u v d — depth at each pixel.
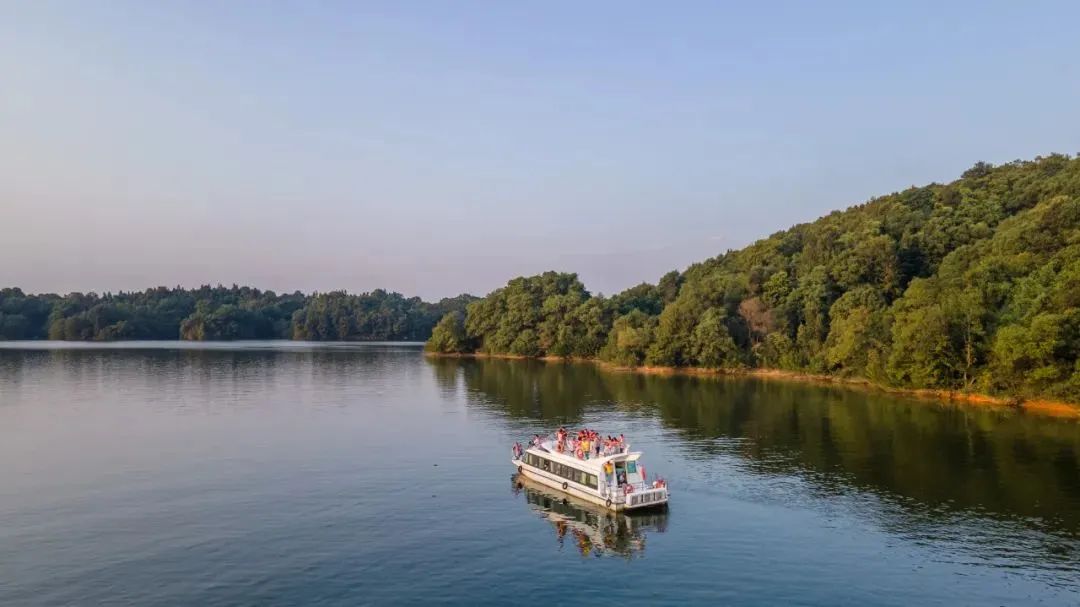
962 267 127.00
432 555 45.66
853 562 44.00
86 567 43.41
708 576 42.12
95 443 81.56
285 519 52.97
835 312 148.75
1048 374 94.44
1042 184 163.00
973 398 110.31
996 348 100.62
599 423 95.94
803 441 81.19
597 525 51.69
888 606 37.91
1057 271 105.69
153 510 55.09
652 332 183.50
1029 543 46.69
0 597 39.12
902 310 125.19
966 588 40.00
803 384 142.38
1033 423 89.25
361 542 48.06
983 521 51.12
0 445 80.31
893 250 157.88
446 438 85.44
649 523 52.06
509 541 48.38
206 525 51.47
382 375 169.25
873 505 55.50
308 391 134.25
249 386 141.75
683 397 123.94
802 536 48.81
